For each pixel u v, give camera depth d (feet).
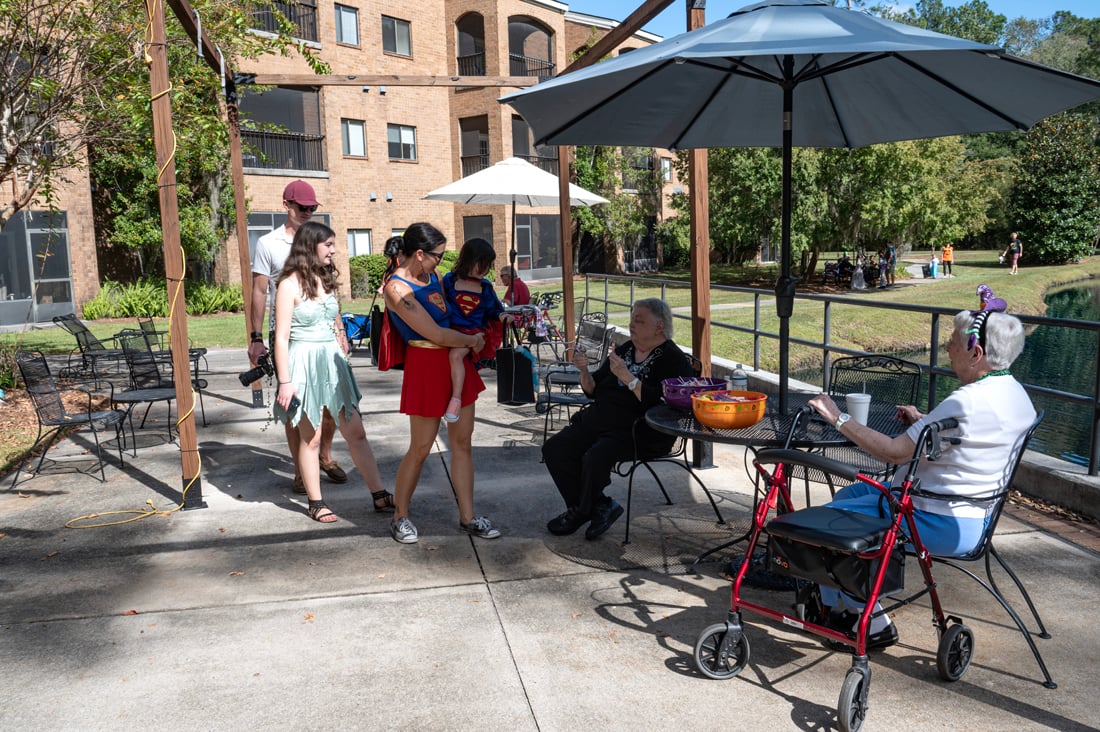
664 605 13.01
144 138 35.83
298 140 84.79
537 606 12.98
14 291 62.85
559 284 102.83
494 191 33.32
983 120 15.25
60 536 16.34
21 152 35.40
